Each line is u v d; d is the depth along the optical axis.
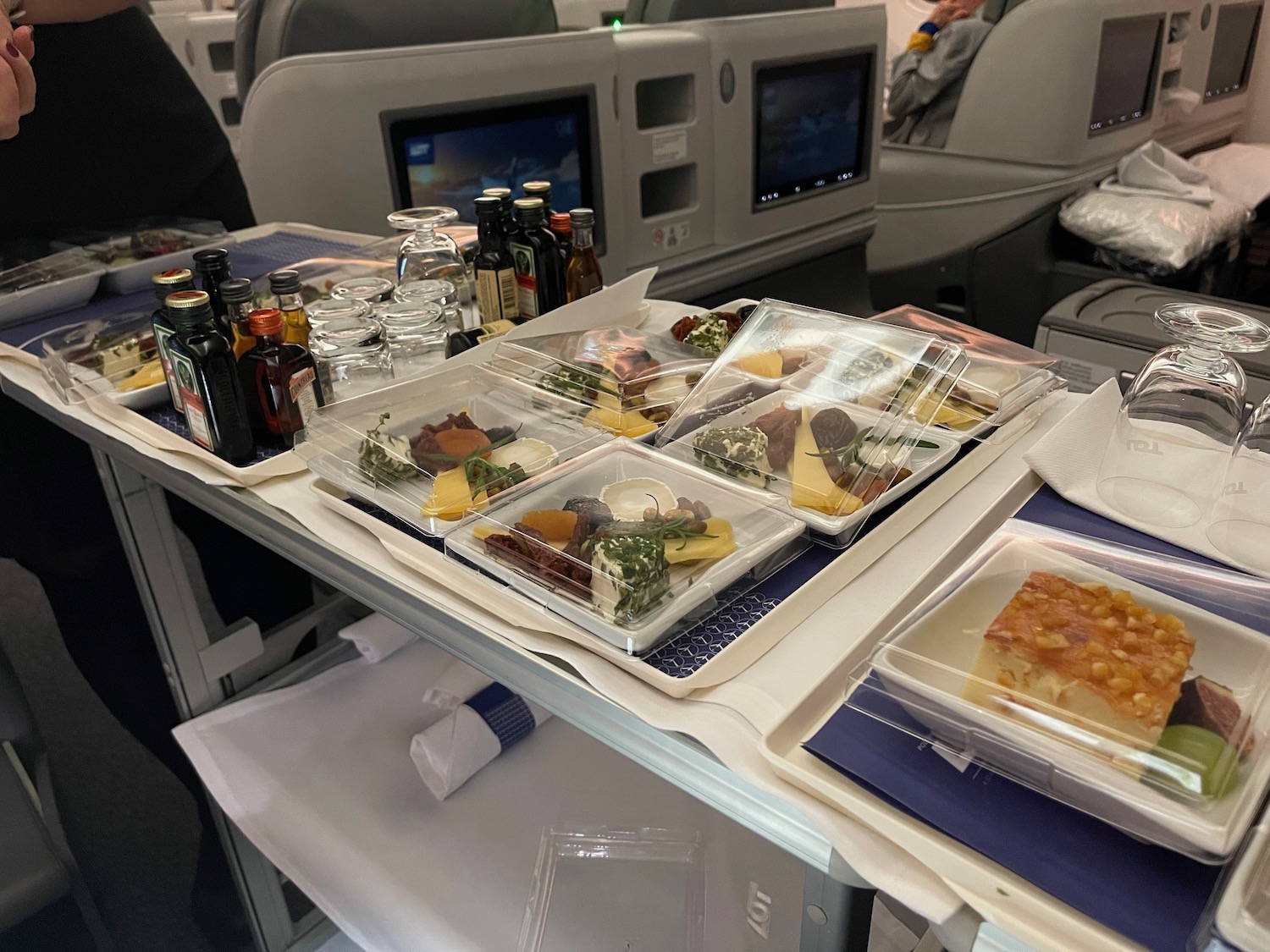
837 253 2.47
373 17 1.57
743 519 0.72
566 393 0.95
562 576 0.65
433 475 0.82
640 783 1.16
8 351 1.22
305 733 1.25
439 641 0.71
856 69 2.27
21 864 0.94
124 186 1.72
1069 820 0.48
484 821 1.12
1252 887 0.41
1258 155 3.21
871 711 0.54
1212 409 0.82
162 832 1.64
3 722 1.06
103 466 1.18
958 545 0.70
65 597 1.65
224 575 1.71
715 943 0.96
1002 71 2.72
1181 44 3.02
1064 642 0.53
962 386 0.94
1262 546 0.69
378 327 1.06
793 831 0.52
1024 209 2.80
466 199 1.63
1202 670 0.54
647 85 2.00
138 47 1.70
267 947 1.39
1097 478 0.80
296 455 0.90
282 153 1.46
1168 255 2.59
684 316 1.24
